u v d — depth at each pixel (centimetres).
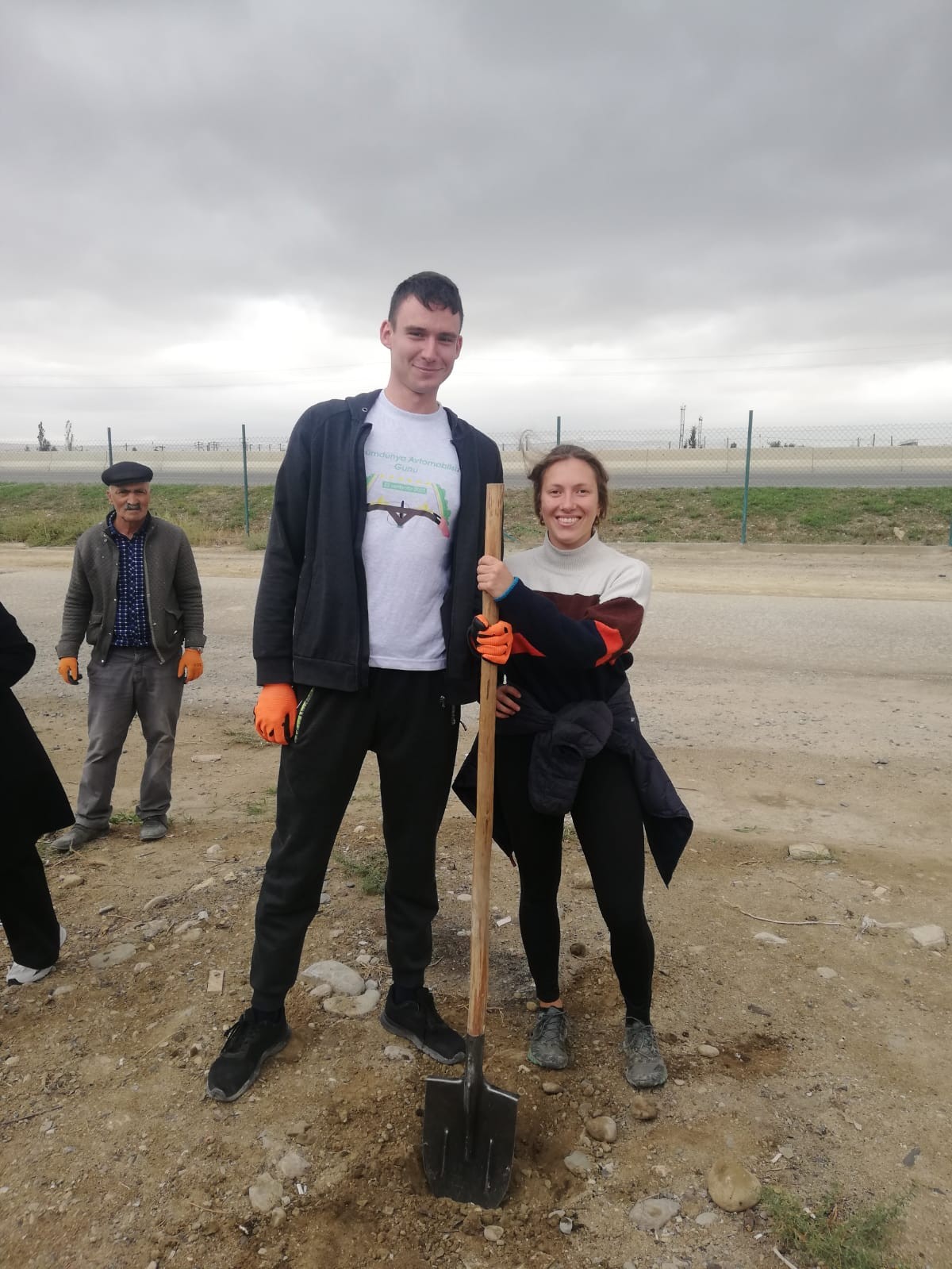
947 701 683
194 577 439
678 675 771
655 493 2231
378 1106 249
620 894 243
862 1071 264
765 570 1441
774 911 360
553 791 239
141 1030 281
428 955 277
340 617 236
